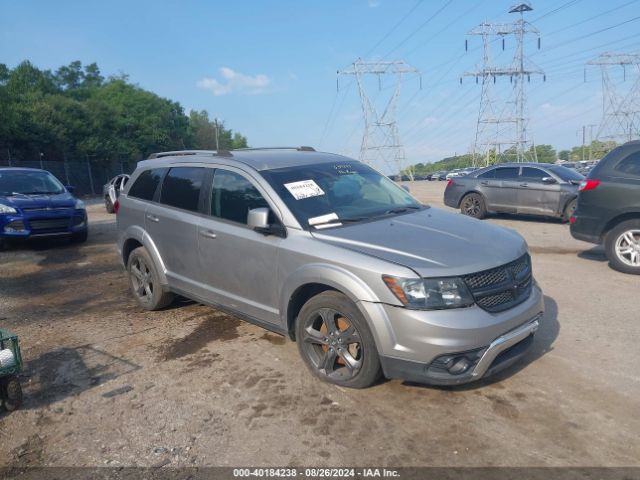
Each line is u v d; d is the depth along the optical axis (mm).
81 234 11117
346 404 3738
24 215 10086
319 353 4137
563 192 12195
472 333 3426
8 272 8492
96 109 47500
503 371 4188
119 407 3832
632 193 7027
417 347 3453
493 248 3902
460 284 3504
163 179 5738
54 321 5820
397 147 59281
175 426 3555
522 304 3807
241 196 4730
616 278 6992
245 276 4586
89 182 43625
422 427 3426
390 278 3531
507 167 13320
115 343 5062
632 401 3689
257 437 3387
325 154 5566
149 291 5898
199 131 95938
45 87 51969
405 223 4355
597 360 4359
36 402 3941
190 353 4750
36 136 38906
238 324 5469
